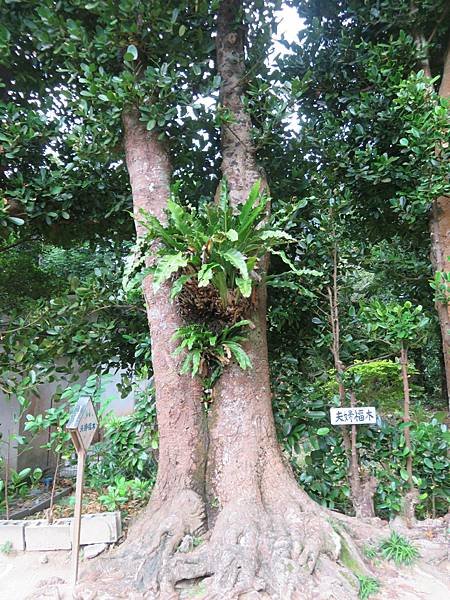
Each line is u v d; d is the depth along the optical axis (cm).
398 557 289
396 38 456
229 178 380
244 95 392
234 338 315
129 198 450
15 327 435
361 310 378
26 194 395
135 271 351
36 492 503
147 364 429
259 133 382
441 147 356
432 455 350
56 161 416
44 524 334
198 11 362
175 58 361
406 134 406
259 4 395
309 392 409
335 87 475
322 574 254
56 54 371
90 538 317
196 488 305
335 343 379
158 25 342
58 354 430
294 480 318
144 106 344
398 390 585
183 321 329
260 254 311
